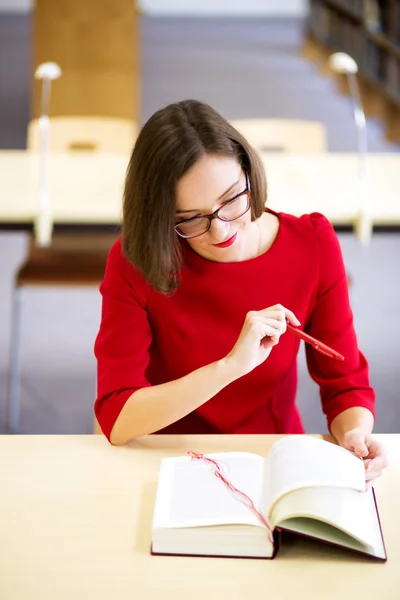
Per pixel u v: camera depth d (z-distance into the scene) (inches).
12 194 104.4
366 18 226.1
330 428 58.1
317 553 44.4
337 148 209.8
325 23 259.9
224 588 42.0
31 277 111.5
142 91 242.7
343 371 59.7
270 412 62.9
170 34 298.5
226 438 55.6
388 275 157.9
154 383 62.7
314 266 58.8
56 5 171.6
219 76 257.1
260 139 120.3
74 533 46.2
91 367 126.6
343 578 42.6
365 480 47.4
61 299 147.0
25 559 44.1
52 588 42.0
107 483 50.7
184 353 59.4
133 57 174.9
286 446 48.7
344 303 60.3
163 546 44.5
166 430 63.1
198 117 49.0
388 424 111.1
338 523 43.0
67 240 123.3
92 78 175.3
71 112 176.6
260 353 52.2
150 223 50.0
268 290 58.0
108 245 122.3
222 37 295.7
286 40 293.0
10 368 125.3
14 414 112.3
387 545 45.1
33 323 138.9
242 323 58.4
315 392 119.9
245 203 50.8
